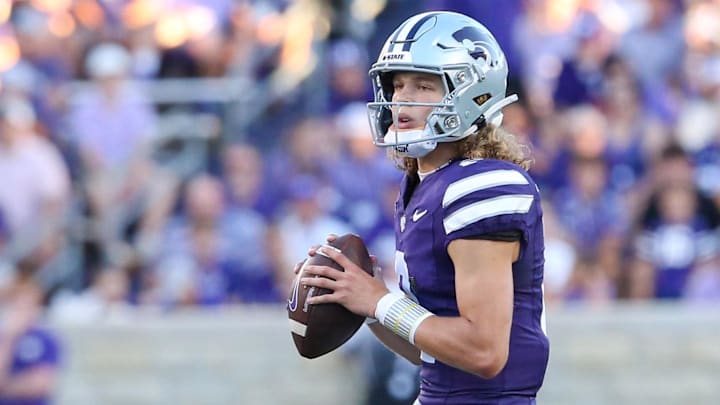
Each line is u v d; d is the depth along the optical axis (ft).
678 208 93.76
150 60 103.86
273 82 105.19
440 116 38.91
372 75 40.78
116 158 96.37
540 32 107.96
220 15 106.42
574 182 96.17
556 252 91.66
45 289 90.38
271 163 95.91
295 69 105.50
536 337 39.06
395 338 43.86
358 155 94.94
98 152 95.91
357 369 85.97
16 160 90.84
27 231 90.07
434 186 38.83
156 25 104.94
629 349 88.63
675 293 92.79
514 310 38.70
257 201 93.30
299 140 95.91
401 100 39.63
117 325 87.40
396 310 38.37
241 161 93.71
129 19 105.29
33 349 85.46
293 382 87.56
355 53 106.52
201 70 104.12
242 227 92.02
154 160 99.25
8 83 94.12
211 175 100.12
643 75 107.76
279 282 90.79
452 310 38.60
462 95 38.99
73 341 86.94
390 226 92.58
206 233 91.71
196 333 87.92
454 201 37.88
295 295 40.63
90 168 95.35
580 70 104.42
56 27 102.53
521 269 38.47
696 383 88.48
